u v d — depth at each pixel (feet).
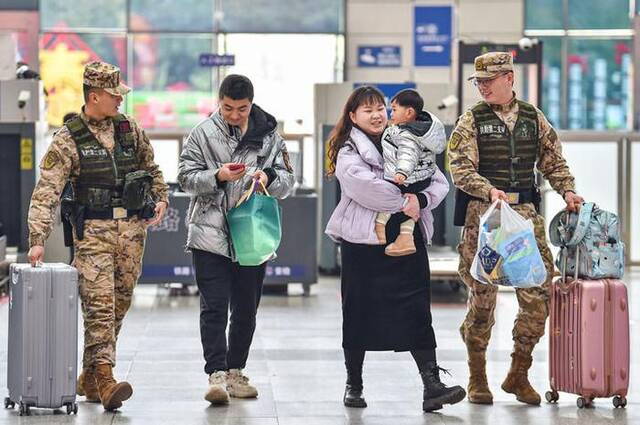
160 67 153.38
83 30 152.35
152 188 59.62
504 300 110.93
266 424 54.75
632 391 64.13
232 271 60.49
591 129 156.66
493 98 59.11
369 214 57.11
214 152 59.36
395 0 154.20
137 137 58.85
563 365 59.93
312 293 116.98
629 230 152.15
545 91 156.35
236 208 58.49
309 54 154.61
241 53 153.89
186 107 153.69
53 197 56.18
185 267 113.09
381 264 57.67
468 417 56.80
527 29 155.33
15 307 57.00
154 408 58.29
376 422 55.42
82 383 59.57
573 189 60.29
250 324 61.11
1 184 120.06
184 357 75.25
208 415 56.65
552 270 60.29
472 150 58.85
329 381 66.69
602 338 58.65
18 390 56.49
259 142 59.72
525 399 60.49
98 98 56.49
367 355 75.97
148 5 152.76
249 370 70.54
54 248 121.80
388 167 56.80
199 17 153.69
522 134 59.26
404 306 57.62
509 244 55.98
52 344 55.77
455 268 113.09
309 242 114.73
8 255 115.65
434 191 57.41
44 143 126.31
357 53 154.92
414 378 67.82
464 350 79.51
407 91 58.13
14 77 122.01
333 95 134.92
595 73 156.15
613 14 155.94
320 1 154.40
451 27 153.48
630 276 138.62
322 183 135.03
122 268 57.98
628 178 152.76
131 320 94.89
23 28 151.94
